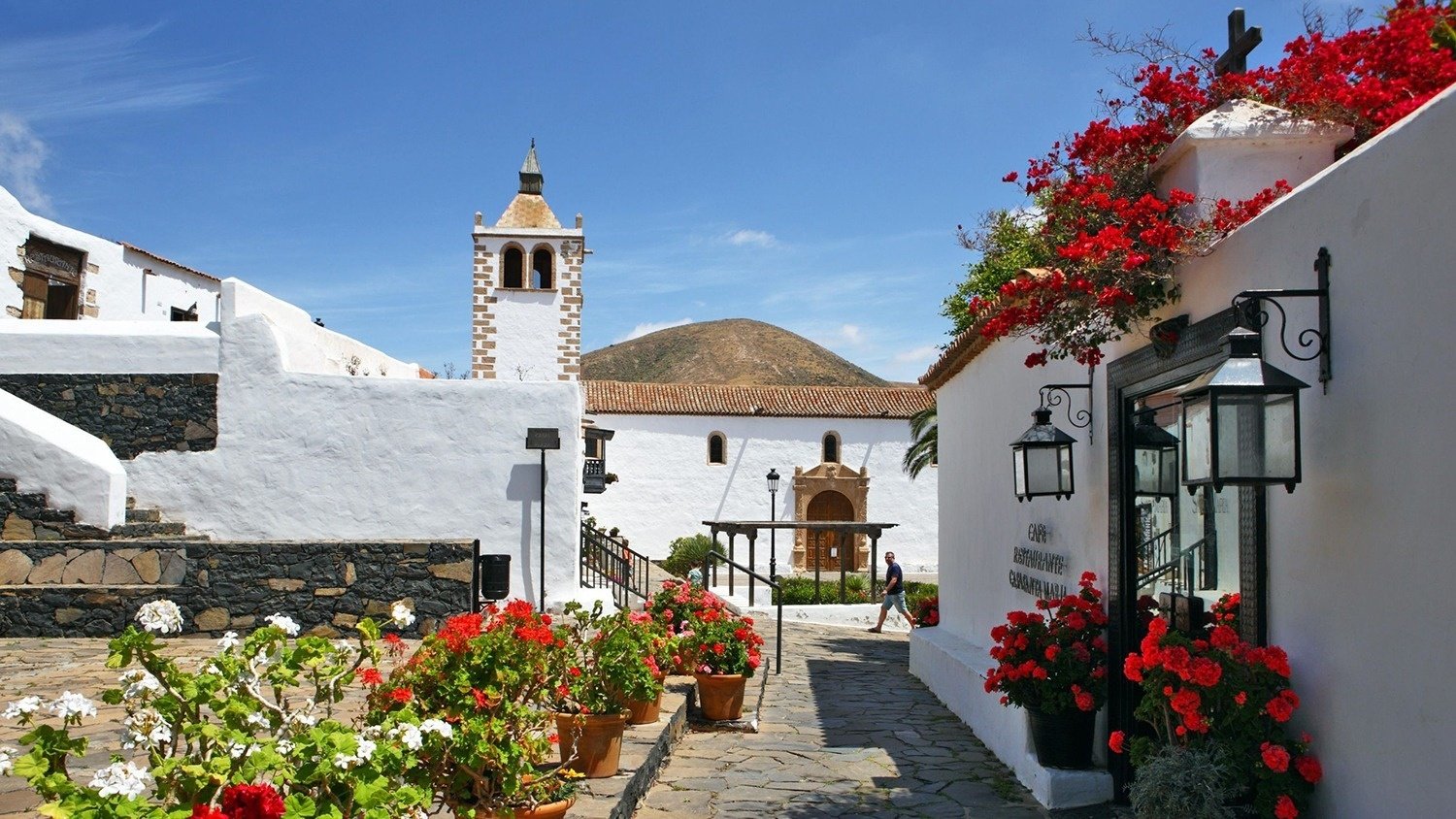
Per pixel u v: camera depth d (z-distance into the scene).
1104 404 7.26
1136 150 6.37
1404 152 3.86
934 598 13.92
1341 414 4.27
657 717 8.25
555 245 22.42
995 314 6.75
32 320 14.03
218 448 13.62
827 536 36.25
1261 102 6.12
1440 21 6.07
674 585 10.66
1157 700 5.04
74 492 12.18
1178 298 5.91
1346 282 4.24
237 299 13.98
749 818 6.68
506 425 13.82
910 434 36.66
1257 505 4.96
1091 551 7.50
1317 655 4.48
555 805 5.17
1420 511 3.75
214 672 3.83
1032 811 6.84
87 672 8.95
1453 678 3.57
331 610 11.47
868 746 8.90
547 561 13.67
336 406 13.73
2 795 5.17
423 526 13.66
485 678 5.27
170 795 3.47
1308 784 4.49
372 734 3.76
